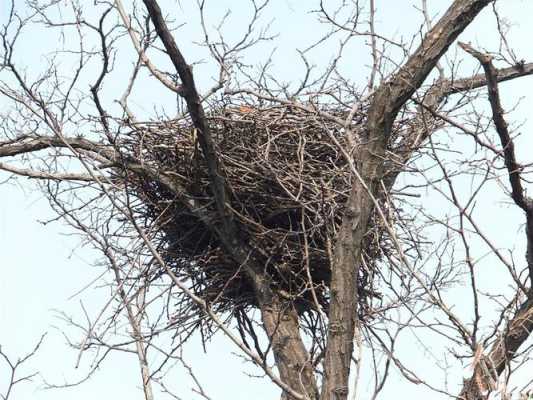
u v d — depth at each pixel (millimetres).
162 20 10133
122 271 11562
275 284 11828
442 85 11859
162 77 10703
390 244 11914
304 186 11625
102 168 11883
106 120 11164
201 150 11688
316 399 10867
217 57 11719
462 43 9664
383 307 11180
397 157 11438
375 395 8578
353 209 10523
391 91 10625
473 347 8219
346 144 11680
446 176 8562
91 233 10945
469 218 8539
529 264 10109
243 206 11766
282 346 11219
